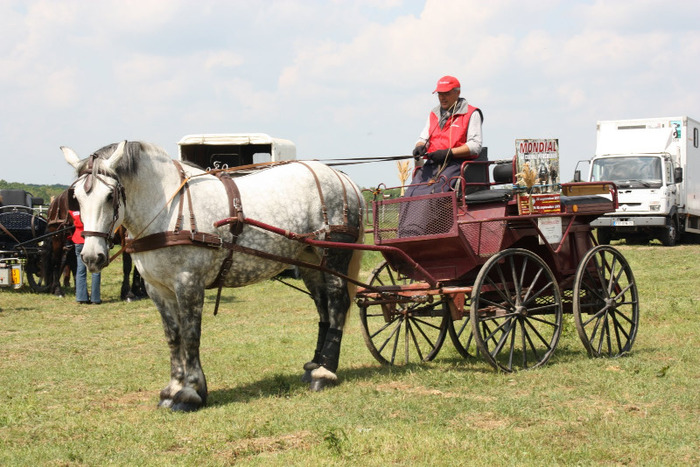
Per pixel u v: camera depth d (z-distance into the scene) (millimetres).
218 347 10250
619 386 6898
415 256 8133
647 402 6418
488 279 7781
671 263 20188
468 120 8164
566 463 4949
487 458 5047
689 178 27375
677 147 26688
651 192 25516
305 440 5684
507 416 6113
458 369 8156
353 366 8648
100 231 6422
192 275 6852
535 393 6812
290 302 15305
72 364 9289
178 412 6723
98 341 11180
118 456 5465
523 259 8414
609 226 26156
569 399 6590
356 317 12453
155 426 6266
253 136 18391
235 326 12219
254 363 9008
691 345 9008
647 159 26125
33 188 39125
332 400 6922
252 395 7445
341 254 7898
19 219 17109
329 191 7859
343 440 5406
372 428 5852
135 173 6703
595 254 8555
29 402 7250
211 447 5582
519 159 7809
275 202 7453
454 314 7832
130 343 10945
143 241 6828
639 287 15125
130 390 7879
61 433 6152
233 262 7176
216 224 6965
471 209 8086
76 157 6824
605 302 8562
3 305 15445
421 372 7934
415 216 7934
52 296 16969
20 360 9672
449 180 7953
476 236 7949
